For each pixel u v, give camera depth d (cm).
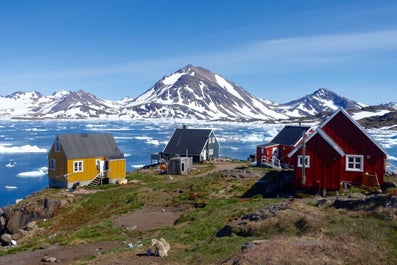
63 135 5141
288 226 1825
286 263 1265
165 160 7269
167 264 1656
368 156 3506
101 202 4044
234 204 3111
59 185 5091
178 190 4175
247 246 1528
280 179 3959
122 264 1791
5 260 2306
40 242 2862
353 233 1539
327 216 1886
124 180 5266
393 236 1515
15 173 8619
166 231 2595
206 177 4694
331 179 3450
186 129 7781
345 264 1273
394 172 4041
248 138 18138
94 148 5291
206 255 1627
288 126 6372
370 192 3161
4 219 4188
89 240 2602
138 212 3456
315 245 1428
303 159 3500
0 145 15012
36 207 4078
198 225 2486
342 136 3594
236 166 6556
